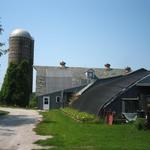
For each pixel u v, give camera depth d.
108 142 18.36
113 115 30.17
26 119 34.22
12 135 21.81
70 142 18.34
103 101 32.38
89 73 74.88
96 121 29.70
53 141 18.78
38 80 72.75
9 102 70.19
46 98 66.94
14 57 84.94
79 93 55.28
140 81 32.00
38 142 18.66
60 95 67.12
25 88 71.31
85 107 39.44
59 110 54.16
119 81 36.31
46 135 21.64
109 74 78.38
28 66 72.88
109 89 35.12
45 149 16.52
